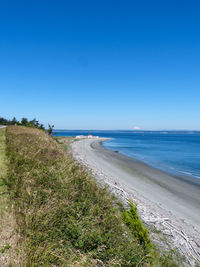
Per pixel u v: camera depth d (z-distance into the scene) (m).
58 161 9.83
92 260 4.18
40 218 4.70
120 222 6.11
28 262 3.44
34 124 32.81
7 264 3.33
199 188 14.77
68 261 3.82
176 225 8.17
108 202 7.15
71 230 4.65
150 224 7.48
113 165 21.81
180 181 16.67
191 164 25.64
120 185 13.02
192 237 7.38
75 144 43.75
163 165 24.61
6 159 9.09
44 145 12.88
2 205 5.06
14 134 17.00
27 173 6.97
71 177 7.84
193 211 10.26
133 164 23.88
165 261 5.34
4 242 3.84
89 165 17.41
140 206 9.23
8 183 6.23
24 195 5.54
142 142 80.25
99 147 46.34
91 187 7.92
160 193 12.94
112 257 4.40
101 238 4.72
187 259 5.88
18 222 4.44
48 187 6.50
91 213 5.66
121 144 65.12
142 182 15.45
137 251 4.99
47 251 3.80
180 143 74.88
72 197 6.35
